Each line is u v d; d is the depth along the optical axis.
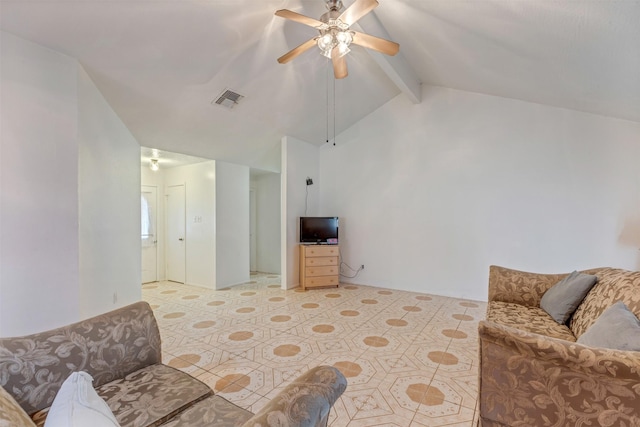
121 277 3.48
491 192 4.20
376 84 4.40
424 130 4.70
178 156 4.77
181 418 1.15
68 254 2.33
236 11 2.49
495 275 2.87
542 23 2.04
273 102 3.95
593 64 2.34
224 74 3.15
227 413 1.19
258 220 6.73
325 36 2.31
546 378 1.19
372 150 5.16
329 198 5.62
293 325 3.28
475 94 4.30
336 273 5.05
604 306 1.84
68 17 2.09
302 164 5.29
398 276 4.93
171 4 2.23
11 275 2.04
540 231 3.89
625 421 1.08
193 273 5.37
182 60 2.80
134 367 1.47
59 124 2.30
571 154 3.71
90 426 0.66
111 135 3.17
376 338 2.93
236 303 4.15
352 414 1.80
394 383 2.14
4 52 2.03
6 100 2.04
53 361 1.24
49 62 2.25
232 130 4.22
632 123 3.40
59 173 2.29
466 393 2.02
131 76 2.82
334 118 4.93
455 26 2.60
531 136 3.93
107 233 3.10
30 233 2.13
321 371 1.04
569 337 1.95
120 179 3.42
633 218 3.40
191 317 3.56
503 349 1.27
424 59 3.70
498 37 2.49
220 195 5.12
